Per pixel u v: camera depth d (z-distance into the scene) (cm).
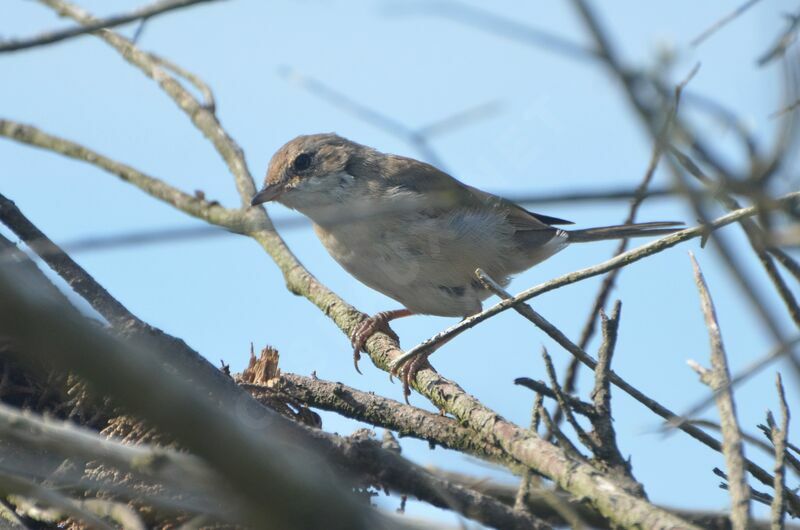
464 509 629
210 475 478
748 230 671
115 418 711
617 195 460
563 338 723
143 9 595
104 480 673
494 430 768
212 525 651
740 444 591
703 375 629
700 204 434
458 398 842
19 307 363
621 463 671
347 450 662
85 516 535
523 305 720
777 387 641
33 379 742
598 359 711
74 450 512
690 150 459
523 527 618
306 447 668
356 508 432
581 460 674
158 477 511
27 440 517
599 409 692
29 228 746
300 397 889
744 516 564
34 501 697
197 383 689
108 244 465
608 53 406
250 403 687
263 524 422
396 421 850
